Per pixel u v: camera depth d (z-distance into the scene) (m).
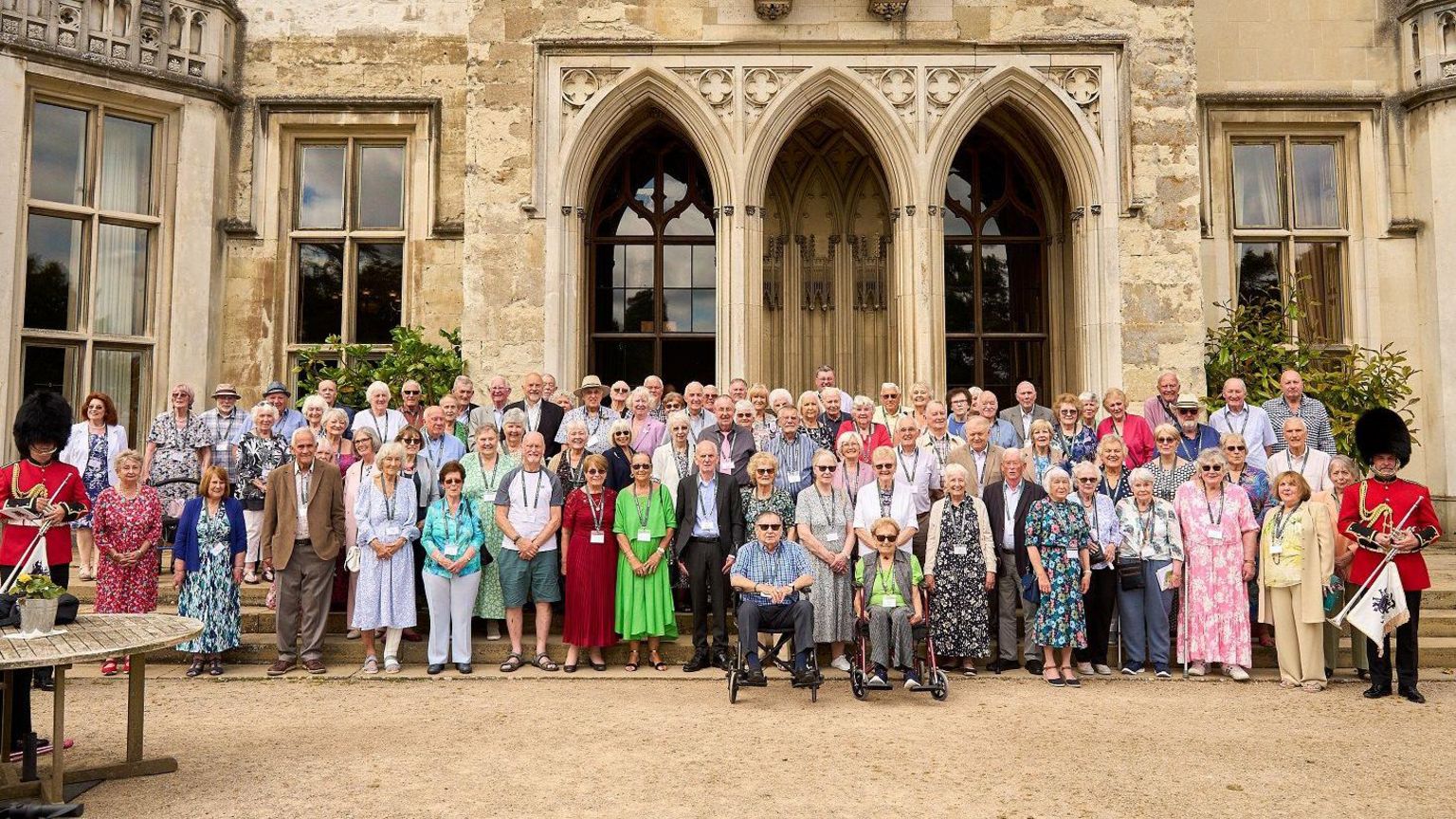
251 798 4.58
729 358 10.57
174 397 9.10
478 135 10.83
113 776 4.91
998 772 4.95
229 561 7.27
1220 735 5.72
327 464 7.53
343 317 12.55
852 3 10.88
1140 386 10.69
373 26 12.74
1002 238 12.48
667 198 12.50
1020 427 9.27
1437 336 12.17
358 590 7.31
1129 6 10.96
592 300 12.27
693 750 5.33
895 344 12.04
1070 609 7.11
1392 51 12.89
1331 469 7.54
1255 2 12.93
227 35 12.37
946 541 7.38
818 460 7.32
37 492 6.09
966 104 10.80
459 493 7.46
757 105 10.82
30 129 10.71
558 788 4.68
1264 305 12.26
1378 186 12.72
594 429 8.88
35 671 6.81
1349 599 6.86
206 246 11.90
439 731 5.73
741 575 6.77
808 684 6.54
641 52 10.84
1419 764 5.16
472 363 10.67
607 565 7.51
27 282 10.84
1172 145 10.89
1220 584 7.43
